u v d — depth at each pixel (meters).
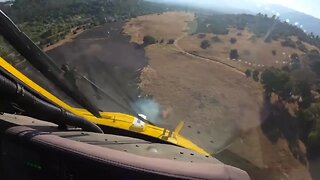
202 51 121.62
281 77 88.00
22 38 4.41
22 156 4.17
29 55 4.61
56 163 3.99
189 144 7.45
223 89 90.44
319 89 94.50
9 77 4.58
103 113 7.78
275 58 123.25
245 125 75.19
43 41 102.06
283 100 85.38
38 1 105.50
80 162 3.90
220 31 149.12
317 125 71.75
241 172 4.22
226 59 116.06
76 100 5.78
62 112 5.43
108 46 113.50
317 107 78.19
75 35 119.44
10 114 5.57
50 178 4.03
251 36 147.12
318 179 60.72
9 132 4.30
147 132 7.15
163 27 156.12
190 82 93.19
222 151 64.75
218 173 3.96
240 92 89.69
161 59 109.12
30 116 5.38
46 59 4.86
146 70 97.31
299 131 74.44
